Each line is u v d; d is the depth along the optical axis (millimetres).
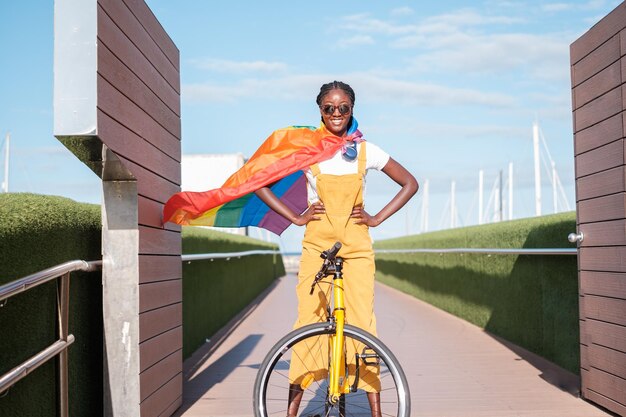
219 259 9836
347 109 3926
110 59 3557
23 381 2990
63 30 3320
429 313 12109
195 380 6203
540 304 7309
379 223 3938
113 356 3992
